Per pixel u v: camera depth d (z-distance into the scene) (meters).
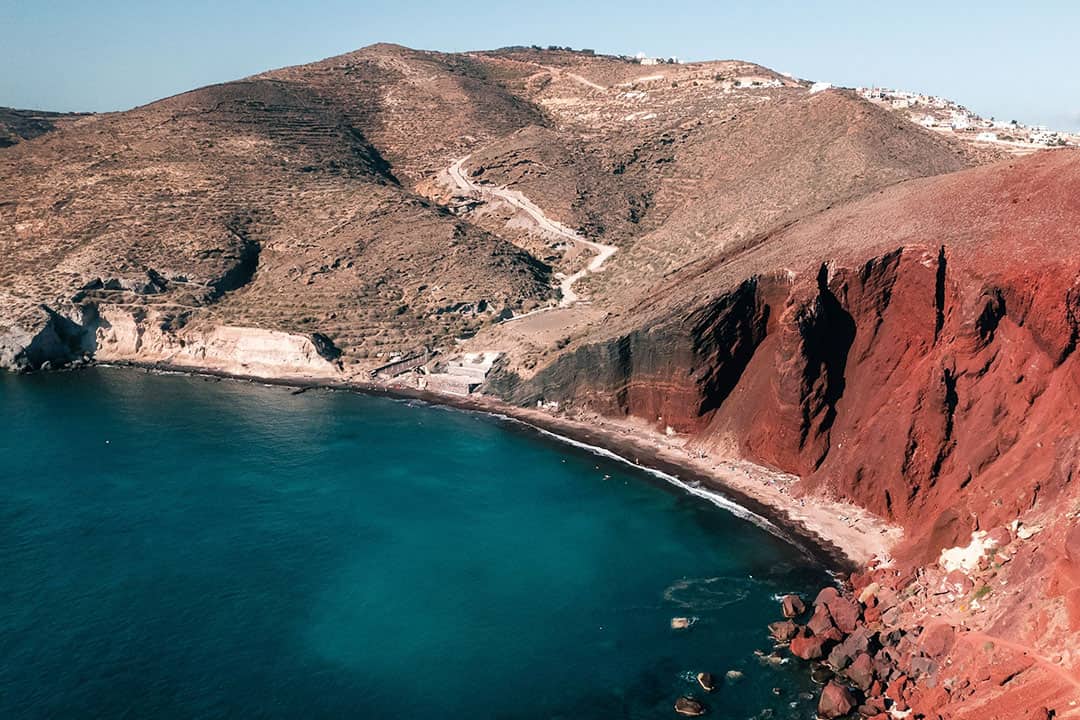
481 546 89.44
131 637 72.06
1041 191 90.06
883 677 65.00
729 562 85.00
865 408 95.44
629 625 74.62
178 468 110.00
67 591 79.06
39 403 136.88
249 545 88.94
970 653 62.56
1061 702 55.31
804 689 65.88
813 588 79.69
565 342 139.12
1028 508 71.19
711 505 97.94
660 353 117.81
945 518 76.19
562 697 65.19
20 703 63.56
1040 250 82.50
